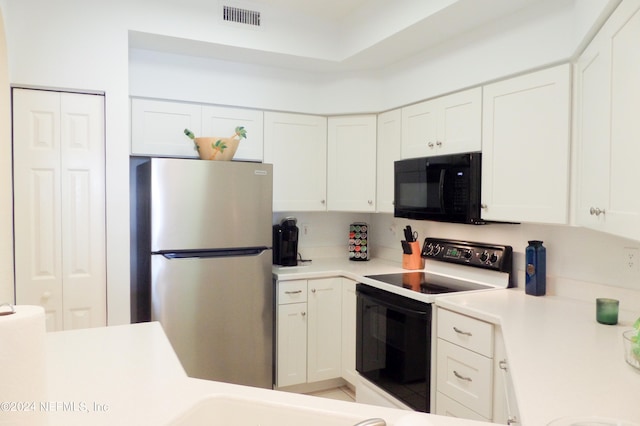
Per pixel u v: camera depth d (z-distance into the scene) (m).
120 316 2.42
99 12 2.36
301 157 3.27
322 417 1.00
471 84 2.39
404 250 3.14
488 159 2.29
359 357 2.82
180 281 2.53
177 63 2.85
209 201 2.61
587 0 1.60
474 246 2.71
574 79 1.88
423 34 2.48
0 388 0.69
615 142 1.34
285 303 2.92
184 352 2.55
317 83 3.29
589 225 1.63
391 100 3.07
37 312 0.75
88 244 2.37
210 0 2.63
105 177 2.39
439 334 2.20
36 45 2.22
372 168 3.23
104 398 1.05
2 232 2.18
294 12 2.88
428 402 2.24
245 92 3.05
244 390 1.12
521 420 0.99
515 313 1.92
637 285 1.92
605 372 1.27
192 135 2.78
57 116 2.30
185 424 0.99
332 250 3.73
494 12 2.16
